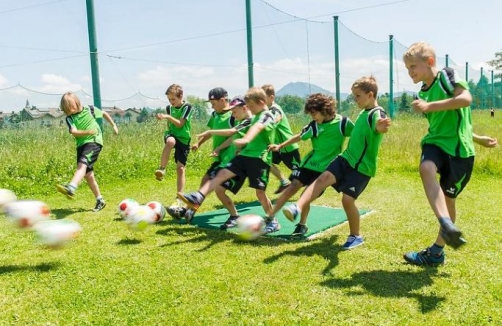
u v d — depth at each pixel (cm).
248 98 480
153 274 372
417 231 486
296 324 286
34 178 770
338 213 575
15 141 966
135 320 296
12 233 503
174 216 529
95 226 529
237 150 512
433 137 356
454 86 340
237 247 440
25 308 316
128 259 410
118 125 1174
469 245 433
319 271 371
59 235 382
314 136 476
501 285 337
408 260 388
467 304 307
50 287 352
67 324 293
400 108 2186
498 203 620
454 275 359
